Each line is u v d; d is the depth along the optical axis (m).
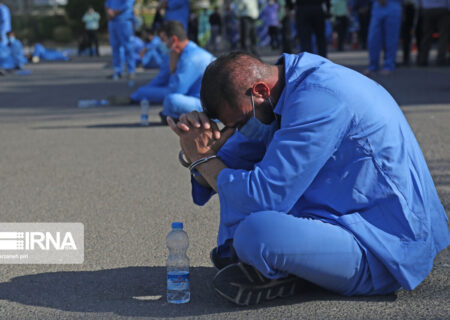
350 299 3.93
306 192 3.77
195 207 6.48
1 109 14.95
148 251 5.14
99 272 4.68
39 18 54.31
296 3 18.09
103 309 3.96
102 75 24.16
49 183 7.66
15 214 6.39
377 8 18.38
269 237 3.53
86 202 6.75
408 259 3.70
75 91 18.50
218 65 3.70
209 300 4.05
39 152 9.60
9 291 4.34
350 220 3.69
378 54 18.84
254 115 3.71
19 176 8.08
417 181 3.80
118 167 8.43
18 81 22.86
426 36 21.42
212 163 3.91
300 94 3.63
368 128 3.64
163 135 10.73
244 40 26.22
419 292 4.04
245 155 4.21
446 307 3.80
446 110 11.96
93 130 11.46
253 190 3.62
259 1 40.19
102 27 58.56
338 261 3.64
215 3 47.97
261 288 3.84
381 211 3.72
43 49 37.22
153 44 26.55
